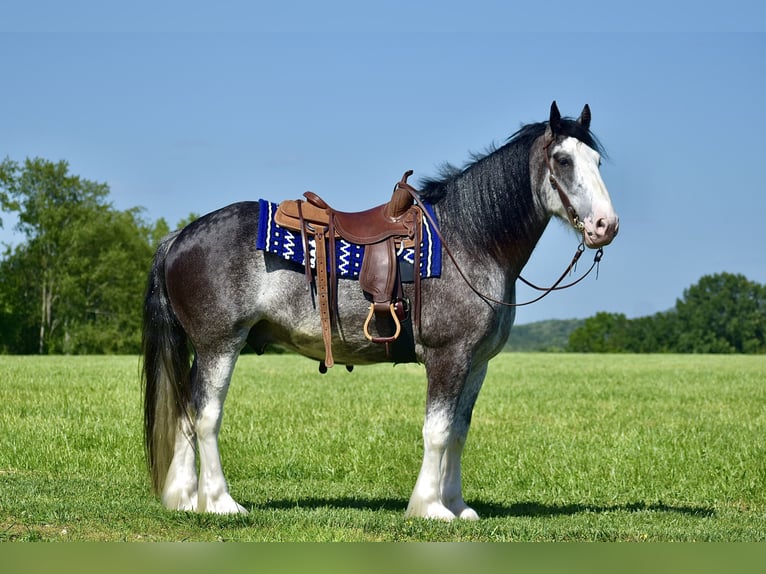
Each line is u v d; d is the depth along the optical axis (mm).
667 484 10531
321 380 27484
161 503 7992
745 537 7422
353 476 10883
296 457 11789
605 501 9758
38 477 9938
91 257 63531
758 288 103188
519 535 7281
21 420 14750
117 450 11789
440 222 7883
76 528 7035
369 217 7906
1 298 61531
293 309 7789
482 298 7695
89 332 62094
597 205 7508
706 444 13289
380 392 22609
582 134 7762
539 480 10617
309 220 7816
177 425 7977
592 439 13883
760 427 16062
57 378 24984
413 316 7707
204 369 7844
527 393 24031
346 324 7766
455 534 7238
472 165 8078
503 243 7852
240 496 9219
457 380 7672
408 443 13141
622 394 24172
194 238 7895
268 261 7770
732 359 55469
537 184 7887
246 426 14789
